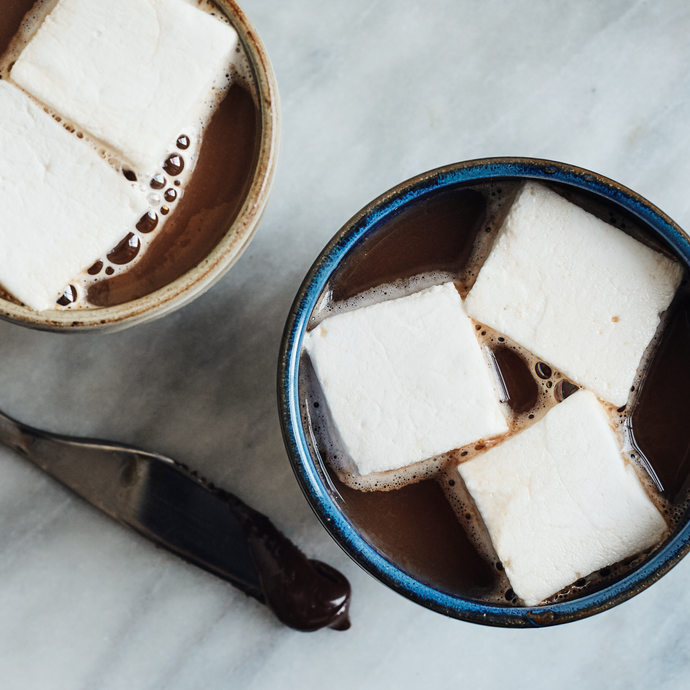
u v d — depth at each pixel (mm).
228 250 323
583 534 327
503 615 315
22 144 329
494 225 332
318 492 316
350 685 371
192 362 368
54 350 367
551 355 329
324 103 368
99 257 333
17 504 367
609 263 327
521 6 369
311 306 318
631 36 370
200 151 337
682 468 330
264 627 371
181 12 328
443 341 328
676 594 373
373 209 316
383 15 368
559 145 369
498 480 328
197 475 368
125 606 369
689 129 370
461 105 368
